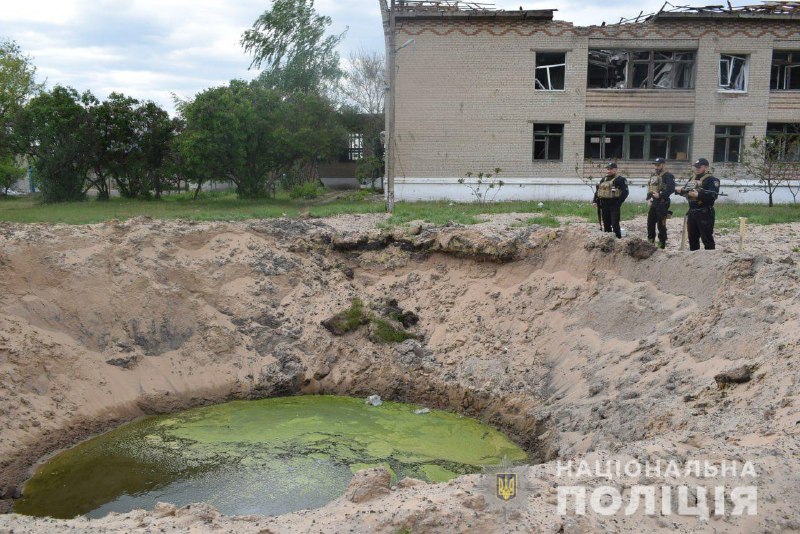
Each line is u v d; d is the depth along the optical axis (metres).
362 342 13.87
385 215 21.44
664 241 14.34
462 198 28.69
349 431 11.38
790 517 5.39
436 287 14.98
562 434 9.94
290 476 9.58
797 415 6.86
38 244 12.76
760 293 9.73
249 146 29.20
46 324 12.02
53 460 10.19
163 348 12.93
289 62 42.84
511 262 14.58
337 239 15.77
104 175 31.95
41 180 30.86
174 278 13.88
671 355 10.20
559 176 28.75
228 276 14.43
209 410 12.31
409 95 28.25
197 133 28.27
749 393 7.94
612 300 12.38
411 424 11.77
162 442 10.82
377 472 7.23
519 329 13.39
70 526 6.58
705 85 28.23
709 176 12.52
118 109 30.78
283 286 14.70
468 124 28.39
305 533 5.96
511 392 11.94
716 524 5.41
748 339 9.12
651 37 27.89
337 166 42.56
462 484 6.93
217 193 38.19
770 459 6.18
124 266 13.43
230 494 9.02
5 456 9.83
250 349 13.52
